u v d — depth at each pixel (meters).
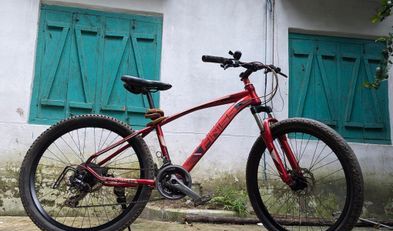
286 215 3.23
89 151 3.79
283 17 4.42
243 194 3.94
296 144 4.00
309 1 4.50
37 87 3.94
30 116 3.88
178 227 3.25
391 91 4.50
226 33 4.27
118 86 4.09
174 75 4.11
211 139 2.50
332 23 4.49
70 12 4.12
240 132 4.12
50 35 4.05
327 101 4.41
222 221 3.52
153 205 3.75
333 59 4.52
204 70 4.16
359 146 4.27
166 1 4.22
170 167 2.36
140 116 4.06
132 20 4.21
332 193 4.08
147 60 4.16
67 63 4.04
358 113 4.44
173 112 4.04
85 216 3.46
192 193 2.31
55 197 3.68
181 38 4.18
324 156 4.12
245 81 2.54
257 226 3.46
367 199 4.19
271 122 2.46
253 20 4.35
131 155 3.30
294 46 4.48
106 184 2.35
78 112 3.97
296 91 4.39
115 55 4.13
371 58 4.56
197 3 4.29
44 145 2.42
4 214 3.68
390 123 4.43
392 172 4.28
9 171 3.73
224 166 4.04
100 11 4.18
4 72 3.85
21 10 3.97
